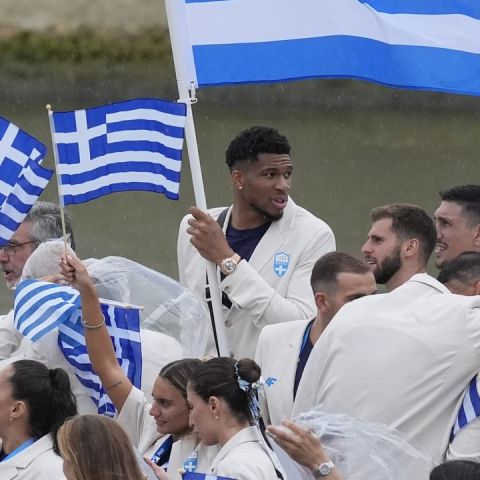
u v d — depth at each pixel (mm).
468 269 19125
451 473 13875
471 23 23016
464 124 72875
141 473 15039
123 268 21234
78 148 20344
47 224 23797
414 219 19672
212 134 70625
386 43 22672
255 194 22031
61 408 17781
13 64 79688
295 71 22203
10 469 17359
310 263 22141
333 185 59656
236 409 16562
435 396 17484
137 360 20062
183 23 21797
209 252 21375
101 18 80875
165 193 20578
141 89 80250
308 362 18641
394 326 17750
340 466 16094
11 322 21406
